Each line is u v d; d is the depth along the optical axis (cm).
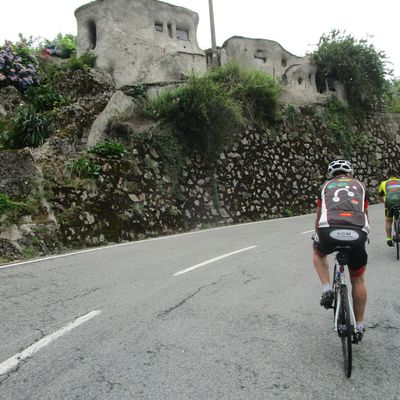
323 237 382
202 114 1496
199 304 533
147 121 1502
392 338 421
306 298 555
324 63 2302
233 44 2152
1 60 1539
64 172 1186
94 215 1166
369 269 722
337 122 2222
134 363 364
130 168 1333
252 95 1858
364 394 314
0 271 753
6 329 448
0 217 956
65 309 515
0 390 319
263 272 707
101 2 1773
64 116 1452
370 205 2114
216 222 1535
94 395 311
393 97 2856
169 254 900
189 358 374
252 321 470
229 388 322
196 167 1555
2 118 1440
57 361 369
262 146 1841
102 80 1645
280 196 1833
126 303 538
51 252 996
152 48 1808
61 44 2114
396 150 2519
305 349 395
